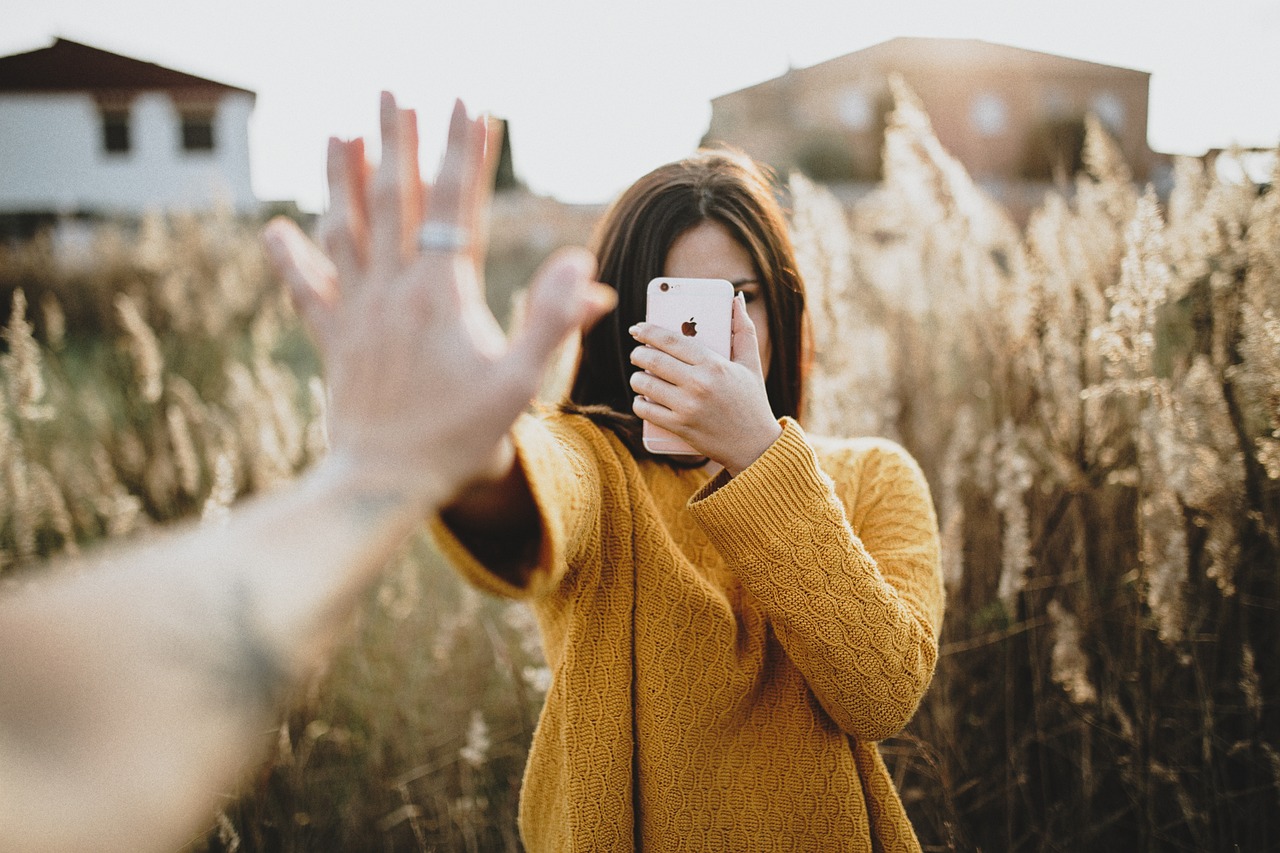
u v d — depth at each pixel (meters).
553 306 0.41
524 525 0.61
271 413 2.63
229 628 0.31
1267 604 1.90
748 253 1.14
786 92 21.72
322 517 0.37
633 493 1.02
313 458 2.89
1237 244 1.91
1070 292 2.12
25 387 2.37
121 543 2.45
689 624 0.99
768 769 1.02
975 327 2.63
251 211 6.96
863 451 1.23
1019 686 2.16
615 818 0.97
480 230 0.44
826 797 1.03
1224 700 1.92
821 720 1.04
